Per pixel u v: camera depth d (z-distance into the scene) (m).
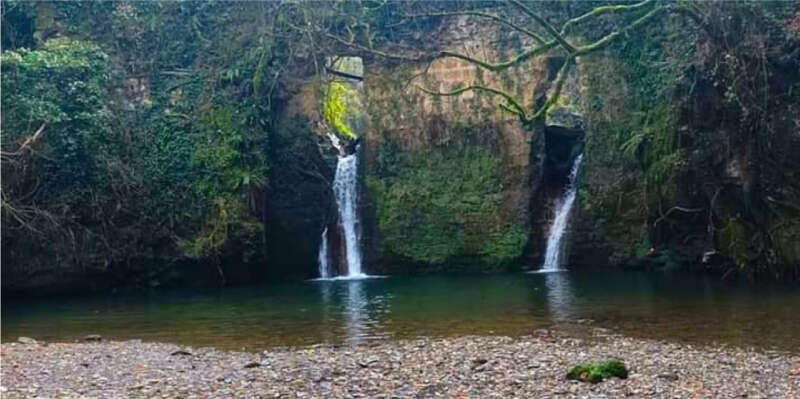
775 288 24.81
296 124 35.00
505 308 22.48
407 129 35.50
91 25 34.06
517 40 34.50
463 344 16.59
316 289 29.44
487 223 34.47
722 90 26.33
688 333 17.61
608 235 32.94
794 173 26.22
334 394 12.05
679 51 29.09
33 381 13.70
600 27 33.12
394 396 11.84
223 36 34.81
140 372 14.40
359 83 42.06
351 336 18.59
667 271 30.86
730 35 25.59
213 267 32.09
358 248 35.50
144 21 34.69
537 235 34.56
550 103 27.03
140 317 23.19
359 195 35.72
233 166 32.66
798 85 25.62
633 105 32.19
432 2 35.25
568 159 35.31
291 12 34.31
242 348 17.41
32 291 29.42
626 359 14.58
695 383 12.44
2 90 27.83
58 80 29.39
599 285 27.42
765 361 14.27
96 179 30.25
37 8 33.34
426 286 29.23
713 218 29.14
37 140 28.30
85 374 14.29
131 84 33.84
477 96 34.91
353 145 37.75
